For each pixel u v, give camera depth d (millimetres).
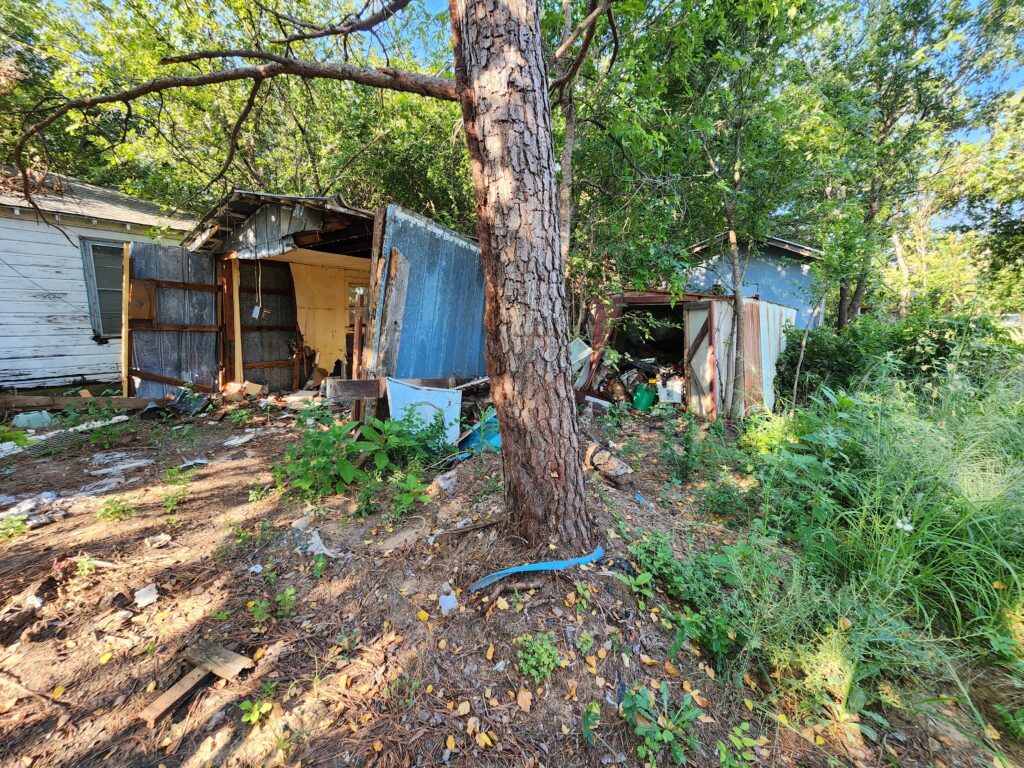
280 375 7496
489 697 1751
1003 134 9578
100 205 7805
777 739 1678
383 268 4070
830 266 5359
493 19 1927
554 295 2121
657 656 1915
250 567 2486
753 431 4691
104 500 3299
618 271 6152
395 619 2092
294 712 1693
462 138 7117
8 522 2809
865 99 6570
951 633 2178
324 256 6762
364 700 1749
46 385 7055
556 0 4734
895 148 7855
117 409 5477
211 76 3484
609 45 5023
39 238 6871
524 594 2084
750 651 1957
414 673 1846
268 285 7285
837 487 2992
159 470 3922
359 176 8562
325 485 3242
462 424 4578
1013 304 9312
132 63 5582
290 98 7832
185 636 2021
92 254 7500
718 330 6098
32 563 2473
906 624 2055
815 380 6480
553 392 2148
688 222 6535
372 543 2643
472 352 5895
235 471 3902
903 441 3139
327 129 8156
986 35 8766
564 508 2236
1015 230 10711
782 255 9781
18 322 6727
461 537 2531
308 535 2725
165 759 1537
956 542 2311
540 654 1820
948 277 13227
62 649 1929
